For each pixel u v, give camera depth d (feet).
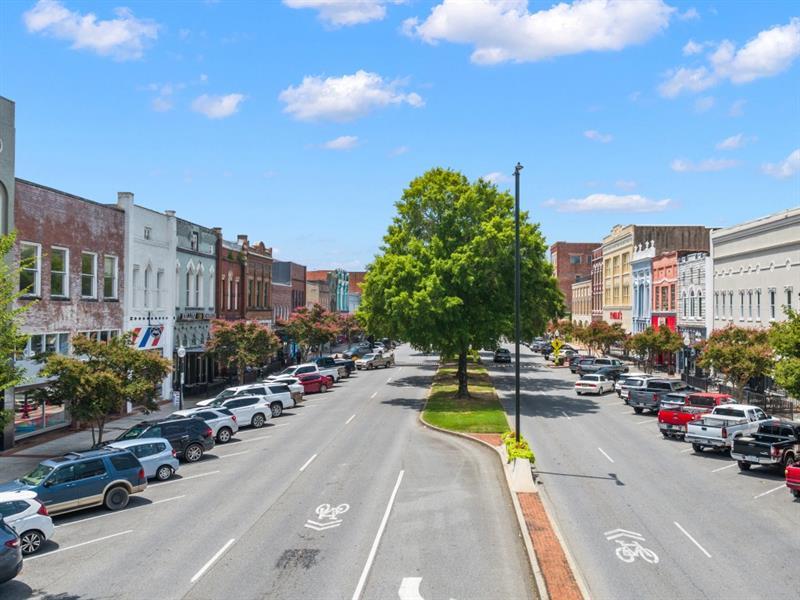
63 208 110.52
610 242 296.10
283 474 78.95
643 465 83.97
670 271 219.61
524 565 49.14
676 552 52.19
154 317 143.02
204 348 154.40
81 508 64.49
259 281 214.48
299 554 51.67
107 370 87.15
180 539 55.98
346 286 383.65
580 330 276.62
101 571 49.03
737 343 124.88
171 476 80.53
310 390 164.14
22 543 53.06
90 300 119.03
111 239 126.41
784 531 57.52
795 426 85.30
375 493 69.41
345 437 103.19
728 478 77.30
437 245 141.79
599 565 49.47
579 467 82.48
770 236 149.69
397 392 163.73
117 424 119.03
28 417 104.32
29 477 65.31
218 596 43.98
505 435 90.02
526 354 309.42
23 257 100.58
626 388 144.97
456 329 136.77
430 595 43.80
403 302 134.41
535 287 143.74
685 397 114.21
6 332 48.29
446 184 150.30
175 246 151.94
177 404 133.28
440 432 107.04
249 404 117.60
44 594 45.09
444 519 60.34
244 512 63.46
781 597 43.73
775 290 147.13
